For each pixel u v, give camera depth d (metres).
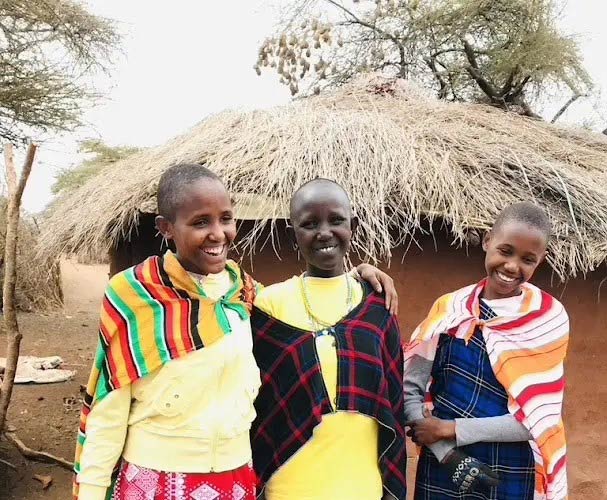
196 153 4.37
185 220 1.94
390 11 8.65
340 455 2.09
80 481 1.93
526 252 2.26
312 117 4.65
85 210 4.68
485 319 2.36
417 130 4.57
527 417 2.23
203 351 1.94
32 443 5.61
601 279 4.00
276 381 2.15
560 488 2.28
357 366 2.12
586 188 4.02
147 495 1.91
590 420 4.01
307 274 2.29
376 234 3.67
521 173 4.11
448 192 3.82
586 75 8.22
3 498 4.55
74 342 10.12
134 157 5.50
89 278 16.94
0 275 11.45
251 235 3.86
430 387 2.48
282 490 2.11
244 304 2.15
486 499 2.31
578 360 4.00
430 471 2.41
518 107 8.04
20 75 12.35
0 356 8.80
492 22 8.51
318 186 2.14
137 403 1.97
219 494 1.94
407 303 3.97
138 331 1.93
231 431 1.96
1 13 12.01
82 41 13.04
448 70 8.56
